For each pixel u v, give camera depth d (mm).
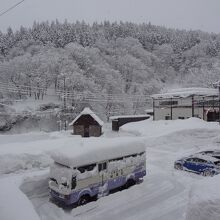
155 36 147500
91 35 123250
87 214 13039
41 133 53875
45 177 18172
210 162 18750
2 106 76938
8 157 21516
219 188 8406
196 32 155125
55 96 90062
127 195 15305
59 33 125375
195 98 47125
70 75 77125
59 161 13938
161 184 17344
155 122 46562
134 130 44062
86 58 88438
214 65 88125
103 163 14828
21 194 13844
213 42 128375
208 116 46500
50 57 83812
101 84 85562
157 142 33062
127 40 119875
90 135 48031
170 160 24359
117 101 82375
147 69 106125
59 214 13086
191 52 128625
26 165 21578
